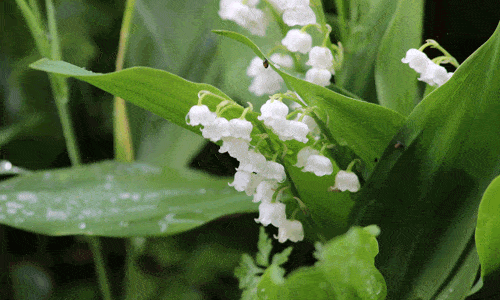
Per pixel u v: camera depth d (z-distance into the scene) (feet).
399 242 1.27
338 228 1.37
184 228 1.38
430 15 1.60
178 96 1.28
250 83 1.61
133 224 1.38
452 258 1.27
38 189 1.45
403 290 1.28
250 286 1.18
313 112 1.27
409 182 1.26
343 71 1.50
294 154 1.32
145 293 1.56
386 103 1.42
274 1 1.32
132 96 1.29
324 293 1.17
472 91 1.22
